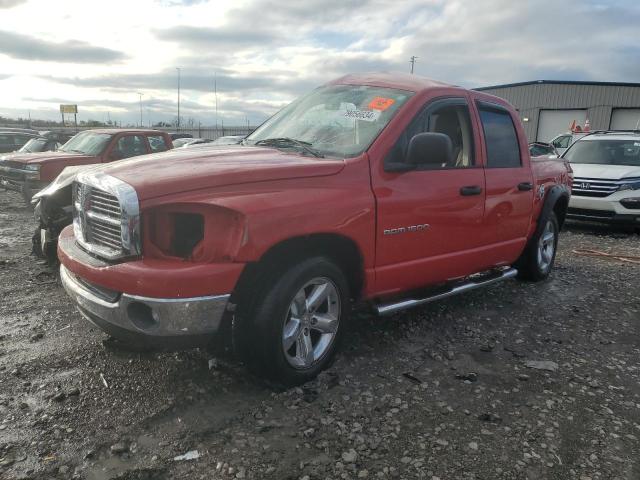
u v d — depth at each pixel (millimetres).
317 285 3545
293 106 4832
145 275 2934
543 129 40875
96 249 3295
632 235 10086
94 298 3203
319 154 3881
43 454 2732
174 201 3043
